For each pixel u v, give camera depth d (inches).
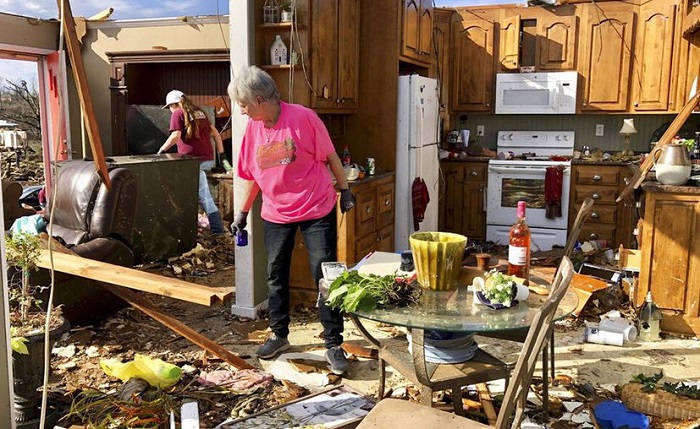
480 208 232.8
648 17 210.7
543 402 97.3
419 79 181.5
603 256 198.4
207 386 110.3
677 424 94.6
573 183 219.5
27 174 255.0
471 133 253.4
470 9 231.3
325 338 119.1
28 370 91.9
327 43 156.3
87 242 137.9
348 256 150.6
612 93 219.5
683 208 133.3
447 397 105.6
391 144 182.9
